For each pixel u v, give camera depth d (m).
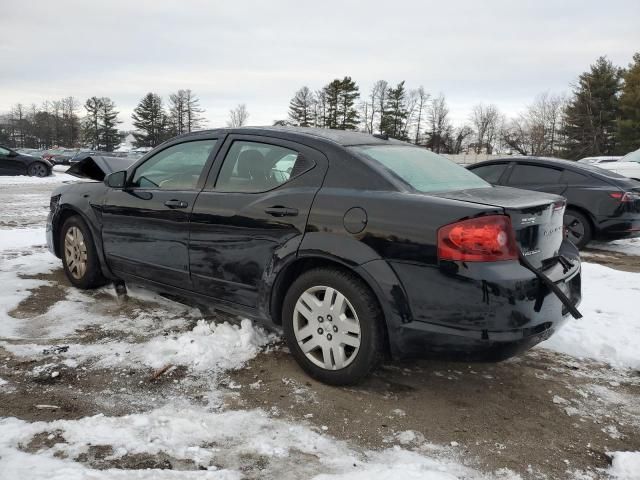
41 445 2.43
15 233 7.73
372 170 3.10
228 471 2.31
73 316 4.16
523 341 2.70
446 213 2.73
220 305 3.71
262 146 3.58
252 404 2.92
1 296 4.53
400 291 2.80
